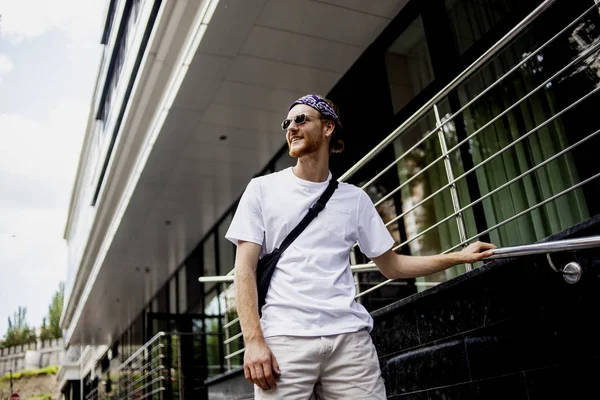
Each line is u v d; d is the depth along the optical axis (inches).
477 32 193.2
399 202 227.0
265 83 261.3
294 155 73.1
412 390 118.3
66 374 1234.0
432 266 77.7
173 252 482.9
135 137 319.9
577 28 152.2
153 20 274.8
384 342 128.6
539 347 89.4
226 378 233.0
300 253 67.9
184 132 294.8
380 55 241.1
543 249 74.4
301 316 64.6
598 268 78.4
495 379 97.7
